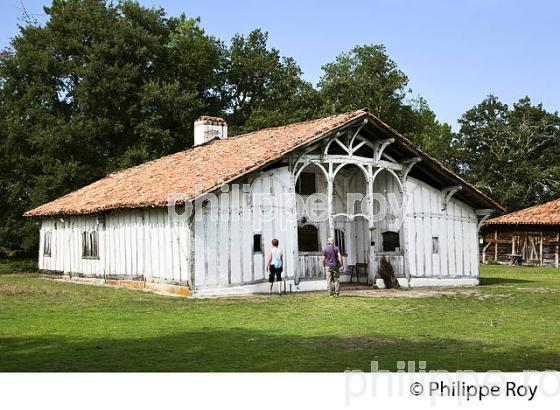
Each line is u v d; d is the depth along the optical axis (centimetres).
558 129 6306
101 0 4178
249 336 1120
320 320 1349
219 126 2950
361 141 2248
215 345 1023
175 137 4300
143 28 4294
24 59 3794
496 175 6469
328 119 2205
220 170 1964
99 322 1273
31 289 2050
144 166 2898
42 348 980
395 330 1210
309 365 877
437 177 2392
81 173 3653
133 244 2156
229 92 5256
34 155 3675
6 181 3722
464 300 1816
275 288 1972
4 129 3625
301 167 2062
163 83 4144
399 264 2284
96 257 2408
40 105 3809
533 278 2952
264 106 5084
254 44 5288
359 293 2020
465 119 6800
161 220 1998
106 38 3969
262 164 1894
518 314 1488
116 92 3881
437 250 2406
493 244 4562
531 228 4275
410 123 5734
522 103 6556
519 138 6322
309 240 2314
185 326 1235
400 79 5556
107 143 4038
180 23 5097
